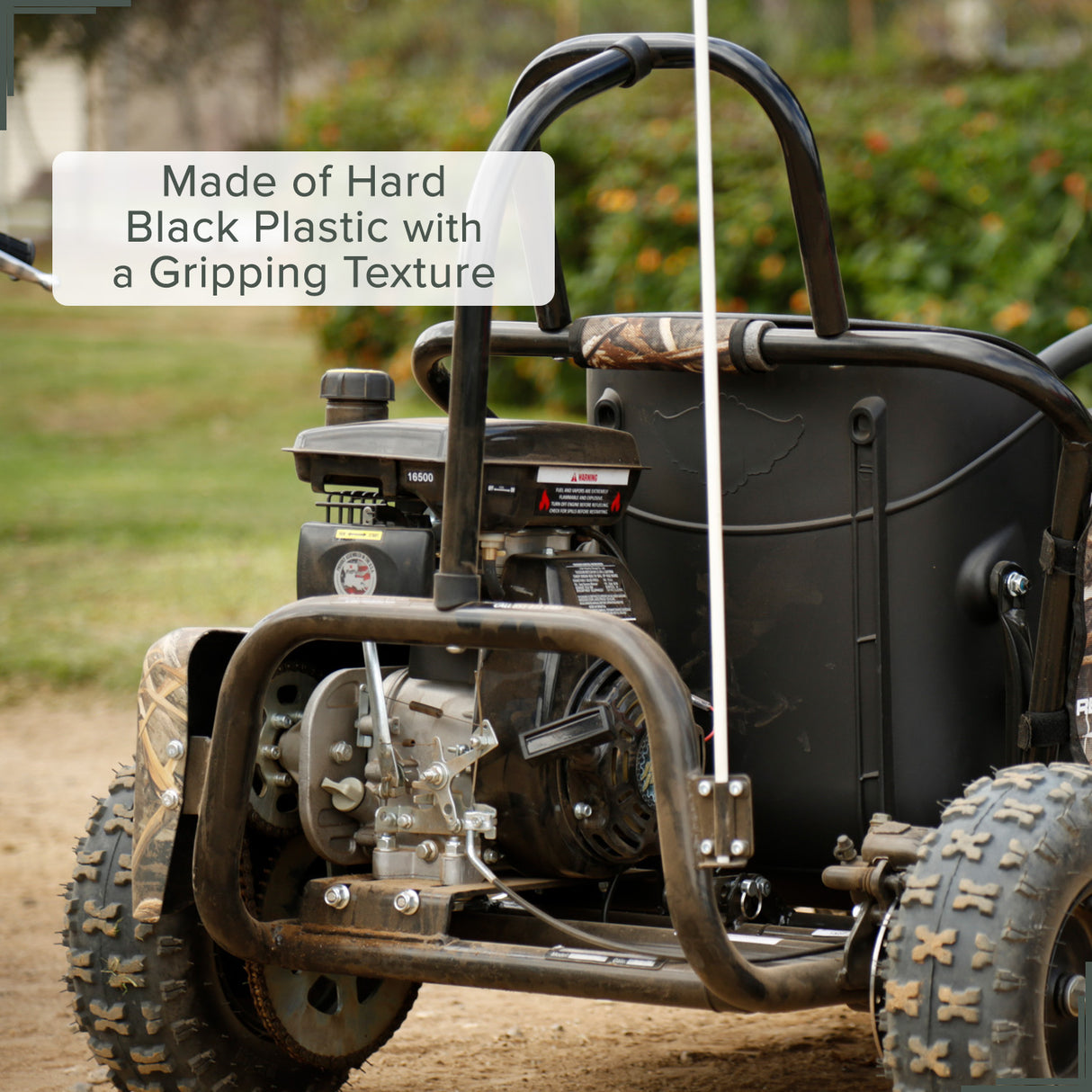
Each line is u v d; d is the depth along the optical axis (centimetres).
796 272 2742
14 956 1252
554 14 6266
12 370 4166
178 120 5516
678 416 873
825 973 733
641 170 2873
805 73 3625
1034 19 4694
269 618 756
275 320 5181
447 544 728
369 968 773
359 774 827
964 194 2623
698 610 870
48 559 2725
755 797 857
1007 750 827
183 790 805
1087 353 878
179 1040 835
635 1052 1056
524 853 812
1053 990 695
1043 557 801
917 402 812
